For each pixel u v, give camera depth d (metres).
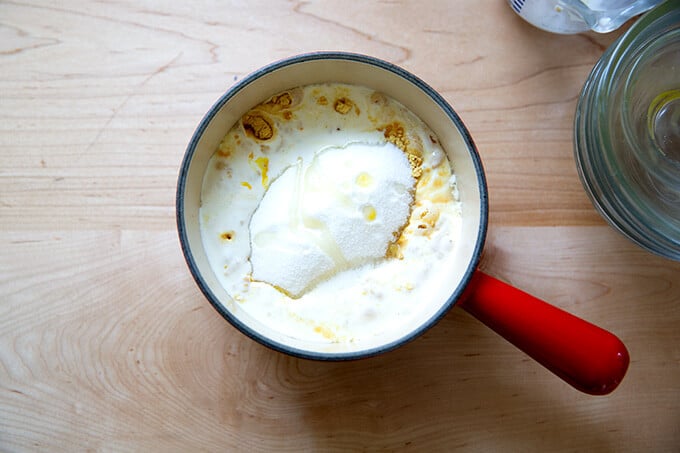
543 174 0.46
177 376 0.45
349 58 0.40
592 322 0.46
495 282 0.39
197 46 0.46
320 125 0.44
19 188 0.45
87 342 0.45
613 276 0.46
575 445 0.45
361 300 0.42
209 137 0.41
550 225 0.46
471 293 0.39
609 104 0.43
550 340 0.38
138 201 0.45
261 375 0.45
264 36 0.46
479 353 0.46
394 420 0.45
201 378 0.45
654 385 0.46
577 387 0.38
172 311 0.45
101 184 0.45
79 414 0.45
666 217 0.44
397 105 0.44
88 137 0.45
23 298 0.45
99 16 0.46
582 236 0.46
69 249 0.45
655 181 0.45
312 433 0.45
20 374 0.45
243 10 0.46
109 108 0.46
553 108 0.46
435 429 0.45
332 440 0.45
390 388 0.45
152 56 0.46
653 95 0.46
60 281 0.45
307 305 0.42
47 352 0.45
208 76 0.46
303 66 0.41
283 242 0.42
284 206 0.42
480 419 0.45
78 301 0.45
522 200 0.46
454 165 0.43
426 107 0.42
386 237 0.42
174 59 0.46
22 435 0.44
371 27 0.46
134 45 0.46
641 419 0.46
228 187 0.42
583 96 0.44
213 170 0.42
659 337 0.46
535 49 0.47
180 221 0.38
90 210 0.45
